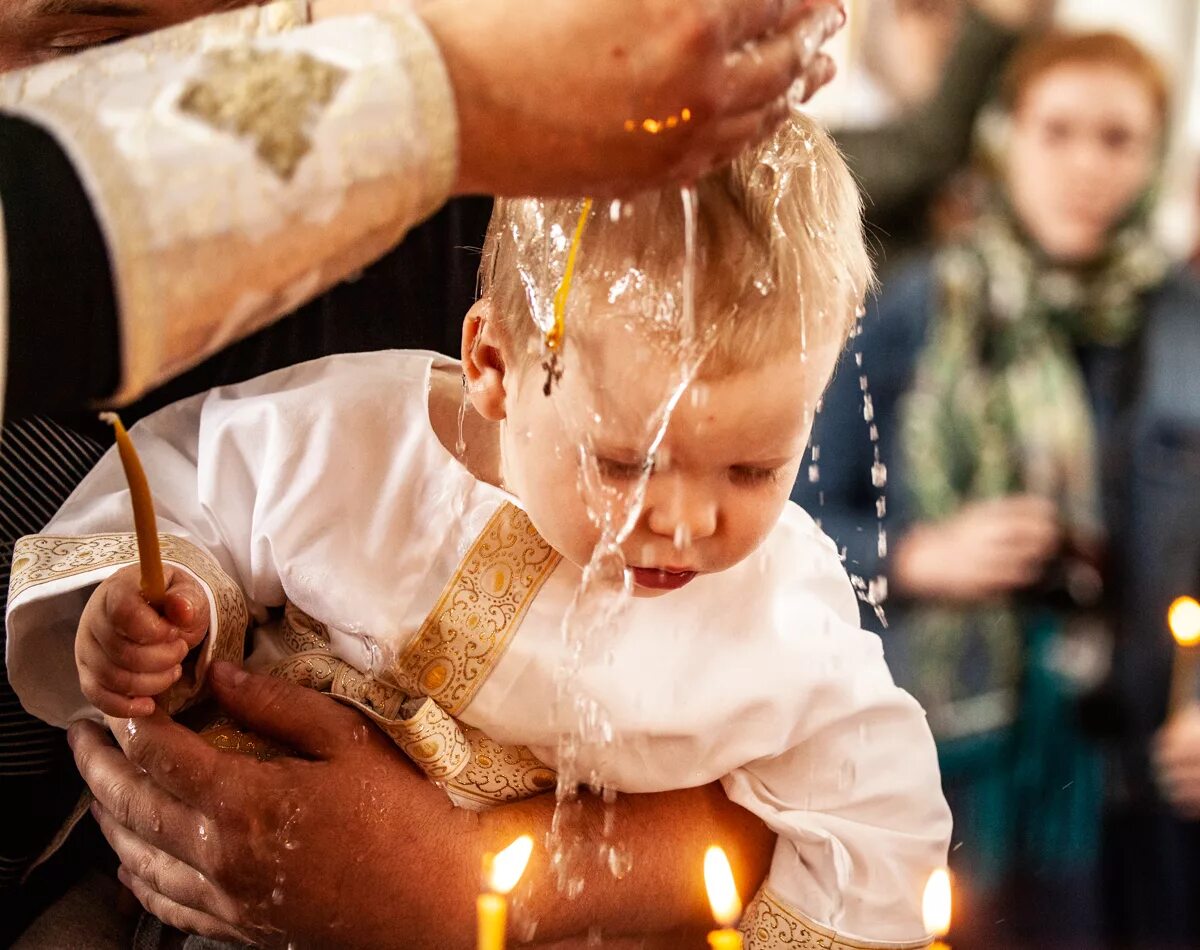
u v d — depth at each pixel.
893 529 2.35
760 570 1.34
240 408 1.37
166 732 1.16
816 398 1.09
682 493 1.08
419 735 1.22
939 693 2.34
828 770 1.32
